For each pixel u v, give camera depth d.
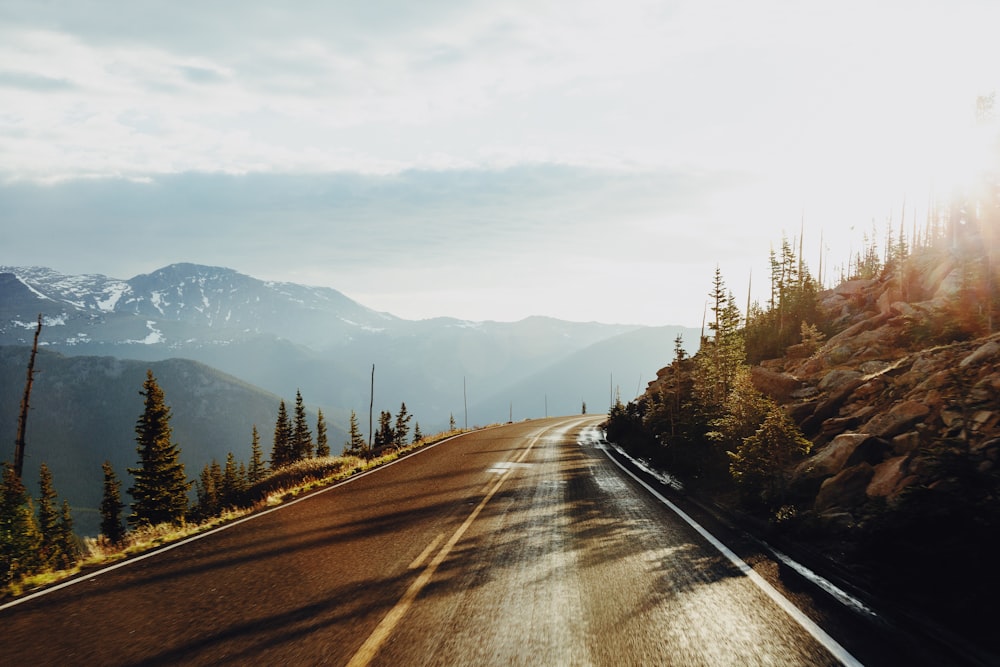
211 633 4.83
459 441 28.12
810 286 36.91
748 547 7.47
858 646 4.41
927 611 5.01
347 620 5.04
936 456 6.72
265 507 11.36
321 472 18.58
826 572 6.31
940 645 4.40
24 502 11.03
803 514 8.47
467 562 6.86
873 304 32.19
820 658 4.21
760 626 4.80
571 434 32.38
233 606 5.49
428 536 8.25
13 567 7.34
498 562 6.85
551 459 19.20
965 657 4.18
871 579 5.80
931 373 11.87
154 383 45.00
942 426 9.12
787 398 17.72
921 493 6.33
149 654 4.45
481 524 9.03
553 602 5.44
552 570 6.50
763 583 5.93
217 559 7.29
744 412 12.91
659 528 8.66
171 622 5.12
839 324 31.38
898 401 11.46
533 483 13.64
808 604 5.32
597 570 6.48
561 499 11.36
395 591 5.82
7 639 4.86
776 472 10.02
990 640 4.44
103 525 54.75
